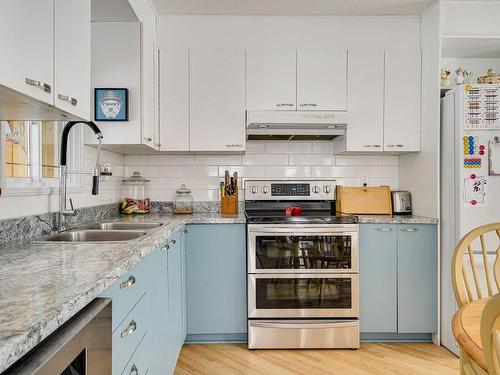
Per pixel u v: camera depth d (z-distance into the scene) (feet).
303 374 7.28
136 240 5.04
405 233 8.64
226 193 10.04
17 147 6.06
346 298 8.40
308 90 9.26
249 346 8.36
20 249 4.49
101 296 3.25
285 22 9.34
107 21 7.88
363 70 9.31
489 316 2.40
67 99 4.02
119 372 3.69
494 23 8.83
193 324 8.60
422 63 9.32
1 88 3.04
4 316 2.19
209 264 8.59
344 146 9.45
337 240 8.39
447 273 8.43
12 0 3.05
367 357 8.02
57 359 2.19
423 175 9.21
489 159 8.07
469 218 8.07
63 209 6.24
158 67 9.20
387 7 8.96
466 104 8.10
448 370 7.45
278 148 10.50
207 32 9.29
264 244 8.37
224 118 9.23
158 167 10.41
